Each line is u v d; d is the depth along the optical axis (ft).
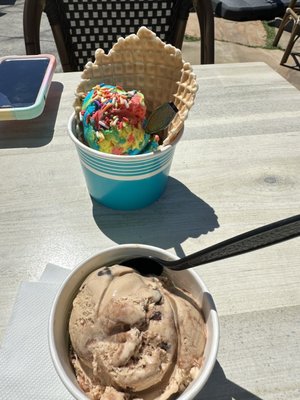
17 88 3.01
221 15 11.51
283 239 1.06
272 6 11.46
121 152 2.02
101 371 1.28
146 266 1.54
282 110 3.12
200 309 1.42
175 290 1.49
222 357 1.60
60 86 3.36
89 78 2.27
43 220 2.20
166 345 1.29
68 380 1.17
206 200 2.35
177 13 4.18
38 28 3.98
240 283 1.88
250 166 2.60
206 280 1.89
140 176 2.05
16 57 3.35
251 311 1.76
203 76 3.52
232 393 1.50
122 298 1.33
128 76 2.35
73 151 2.70
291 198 2.37
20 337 1.60
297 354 1.62
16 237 2.10
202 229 2.17
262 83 3.44
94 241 2.09
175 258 1.44
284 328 1.70
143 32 2.14
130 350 1.25
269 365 1.58
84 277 1.48
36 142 2.77
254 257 2.01
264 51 9.75
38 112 2.81
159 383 1.28
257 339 1.66
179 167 2.57
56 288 1.77
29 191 2.39
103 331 1.30
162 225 2.19
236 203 2.33
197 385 1.16
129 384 1.23
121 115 2.00
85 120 2.06
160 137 2.27
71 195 2.37
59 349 1.26
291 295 1.84
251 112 3.08
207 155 2.67
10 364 1.52
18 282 1.86
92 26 4.18
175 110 2.02
